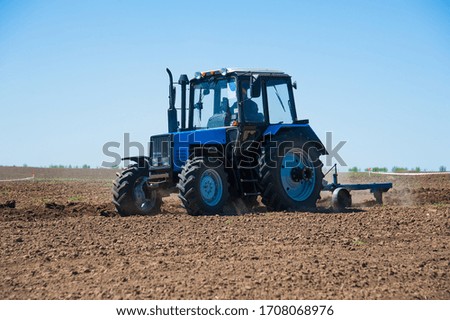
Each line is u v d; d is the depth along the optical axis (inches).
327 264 600.1
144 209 980.6
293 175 1019.9
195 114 1011.3
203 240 723.4
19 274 573.3
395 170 2377.0
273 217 897.5
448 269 585.9
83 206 1082.7
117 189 965.2
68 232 788.6
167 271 576.1
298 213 943.7
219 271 573.9
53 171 2758.4
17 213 990.4
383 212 963.3
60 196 1422.2
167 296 499.2
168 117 1020.5
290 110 1032.8
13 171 2674.7
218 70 977.5
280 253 652.1
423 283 537.3
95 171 2819.9
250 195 1003.3
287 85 1032.8
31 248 684.7
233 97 971.3
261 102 994.1
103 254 651.5
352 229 797.9
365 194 1396.4
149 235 760.3
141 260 622.5
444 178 1911.9
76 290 518.0
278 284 529.7
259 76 949.8
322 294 503.2
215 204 952.9
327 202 1167.0
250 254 644.7
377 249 676.1
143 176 984.3
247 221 861.8
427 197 1266.0
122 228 813.9
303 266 592.1
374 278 550.6
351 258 628.1
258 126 983.6
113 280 546.0
